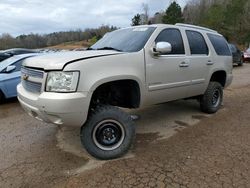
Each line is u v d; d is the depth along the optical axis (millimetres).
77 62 3344
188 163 3586
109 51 3998
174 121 5406
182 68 4727
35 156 3918
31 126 5270
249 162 3602
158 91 4340
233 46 17562
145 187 3068
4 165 3662
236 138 4449
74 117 3326
